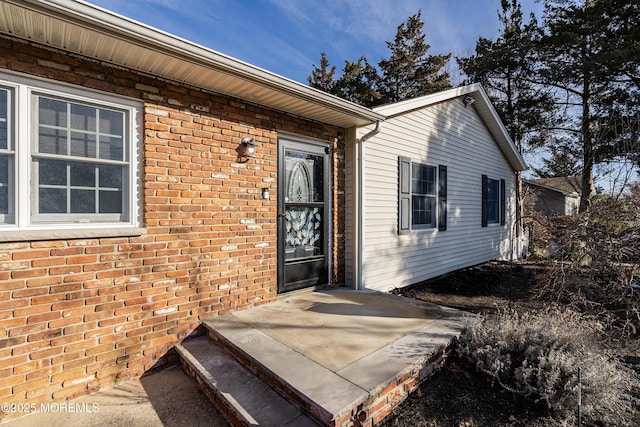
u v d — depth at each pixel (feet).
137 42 8.36
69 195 8.96
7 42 7.98
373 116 15.25
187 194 10.98
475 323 10.85
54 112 8.72
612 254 14.71
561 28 35.04
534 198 52.42
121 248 9.58
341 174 16.87
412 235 20.65
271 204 13.53
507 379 9.14
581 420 7.92
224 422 7.97
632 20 31.01
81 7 7.20
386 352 9.11
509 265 28.43
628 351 11.60
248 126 12.74
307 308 12.89
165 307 10.49
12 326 7.89
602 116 33.19
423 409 8.16
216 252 11.74
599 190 35.27
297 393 7.19
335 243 16.55
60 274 8.56
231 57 9.75
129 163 9.92
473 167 27.22
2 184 8.08
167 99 10.58
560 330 9.98
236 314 12.05
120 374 9.59
